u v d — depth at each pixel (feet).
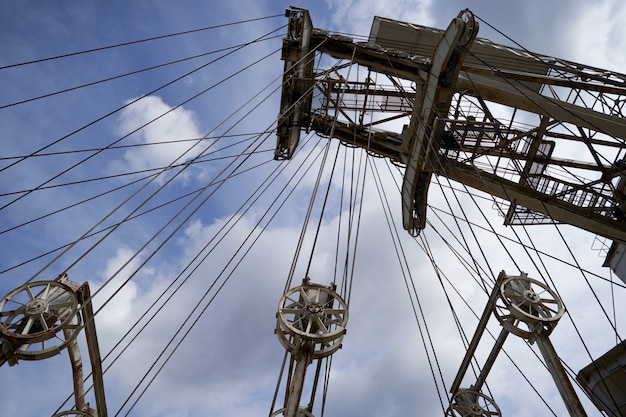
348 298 45.88
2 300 46.09
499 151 82.48
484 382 71.56
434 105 72.69
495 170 83.41
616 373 70.23
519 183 84.48
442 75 71.26
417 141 78.79
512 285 64.23
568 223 82.64
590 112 72.64
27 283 47.67
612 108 79.66
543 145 83.56
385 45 88.74
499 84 75.00
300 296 45.80
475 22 67.56
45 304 47.06
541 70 86.89
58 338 46.65
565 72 80.02
